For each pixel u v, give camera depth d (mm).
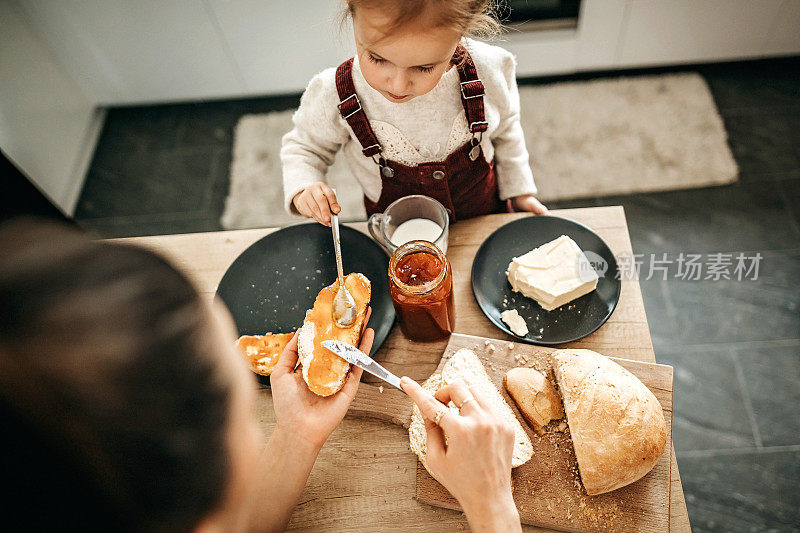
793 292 1769
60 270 312
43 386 292
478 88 963
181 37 2123
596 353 847
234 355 375
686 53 2164
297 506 810
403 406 853
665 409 826
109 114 2416
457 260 1018
